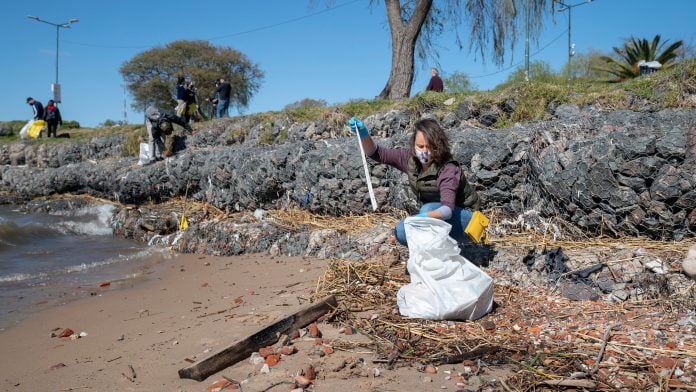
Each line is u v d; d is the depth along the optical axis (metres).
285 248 7.56
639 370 3.32
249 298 5.38
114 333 4.71
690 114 6.28
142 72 45.25
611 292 4.57
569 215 5.68
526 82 8.91
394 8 15.20
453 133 7.25
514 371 3.40
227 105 17.88
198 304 5.43
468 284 4.23
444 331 4.03
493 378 3.32
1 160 20.31
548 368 3.39
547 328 4.01
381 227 6.93
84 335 4.73
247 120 13.34
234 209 10.45
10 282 7.09
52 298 6.19
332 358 3.68
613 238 5.41
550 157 5.80
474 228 4.45
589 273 4.76
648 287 4.51
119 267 7.93
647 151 5.04
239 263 7.31
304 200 8.57
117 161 15.58
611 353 3.56
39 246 9.95
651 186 5.07
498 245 5.55
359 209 7.86
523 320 4.21
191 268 7.41
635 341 3.71
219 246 8.29
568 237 5.62
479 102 8.86
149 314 5.25
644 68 12.89
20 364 4.09
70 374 3.78
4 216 13.93
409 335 3.99
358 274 5.35
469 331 4.01
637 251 4.89
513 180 6.34
